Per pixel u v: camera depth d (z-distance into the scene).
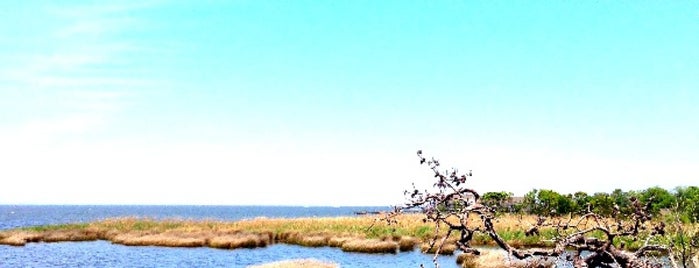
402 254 40.50
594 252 4.77
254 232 55.78
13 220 143.00
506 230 28.97
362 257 39.62
